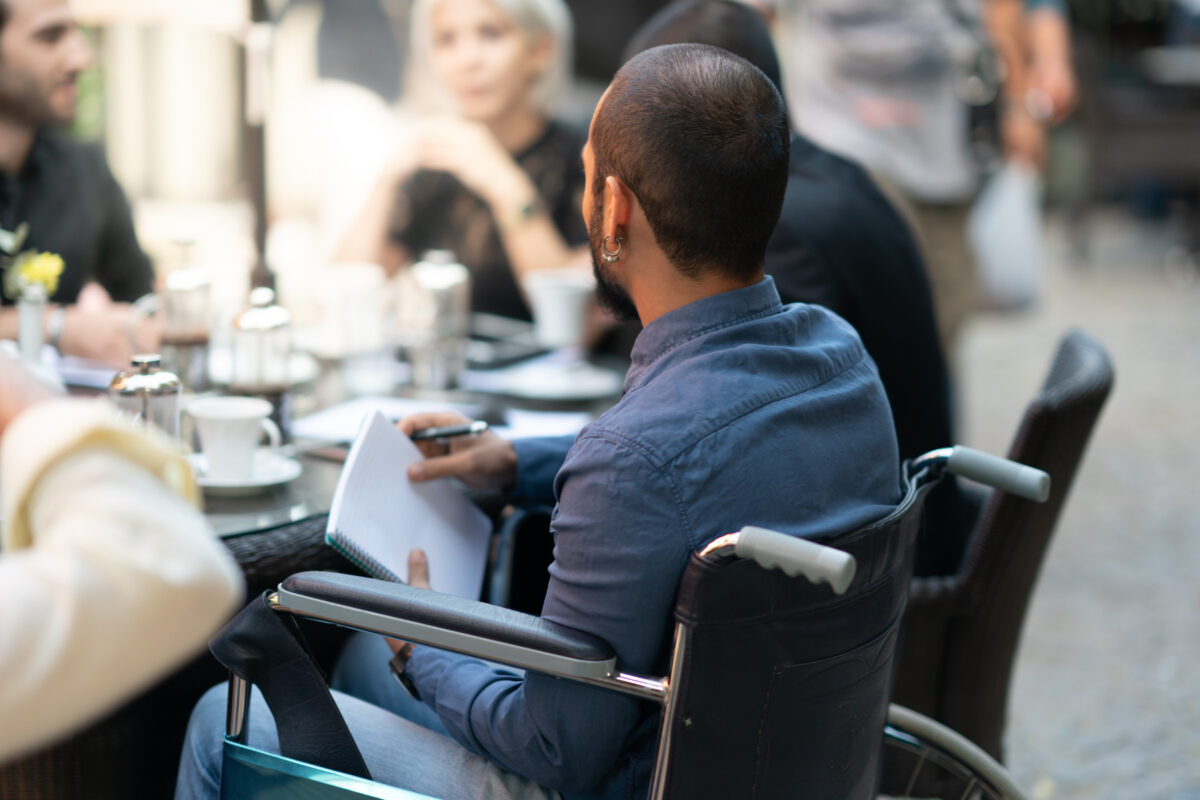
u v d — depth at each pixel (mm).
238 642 1284
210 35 4906
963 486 2201
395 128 3871
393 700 1587
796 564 1052
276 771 1285
